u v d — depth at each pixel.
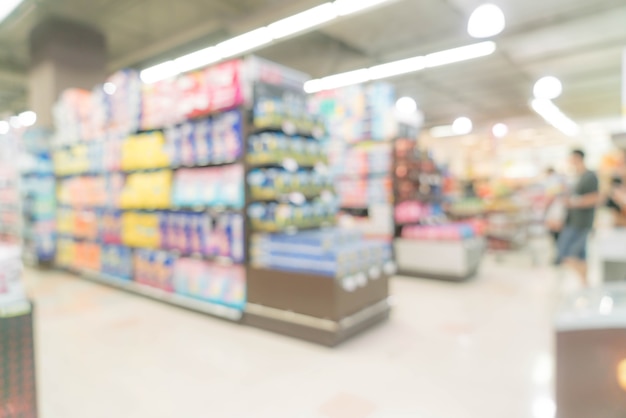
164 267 4.86
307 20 5.95
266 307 3.87
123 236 5.45
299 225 3.98
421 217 6.62
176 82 4.54
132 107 5.19
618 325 1.16
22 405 1.76
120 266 5.53
